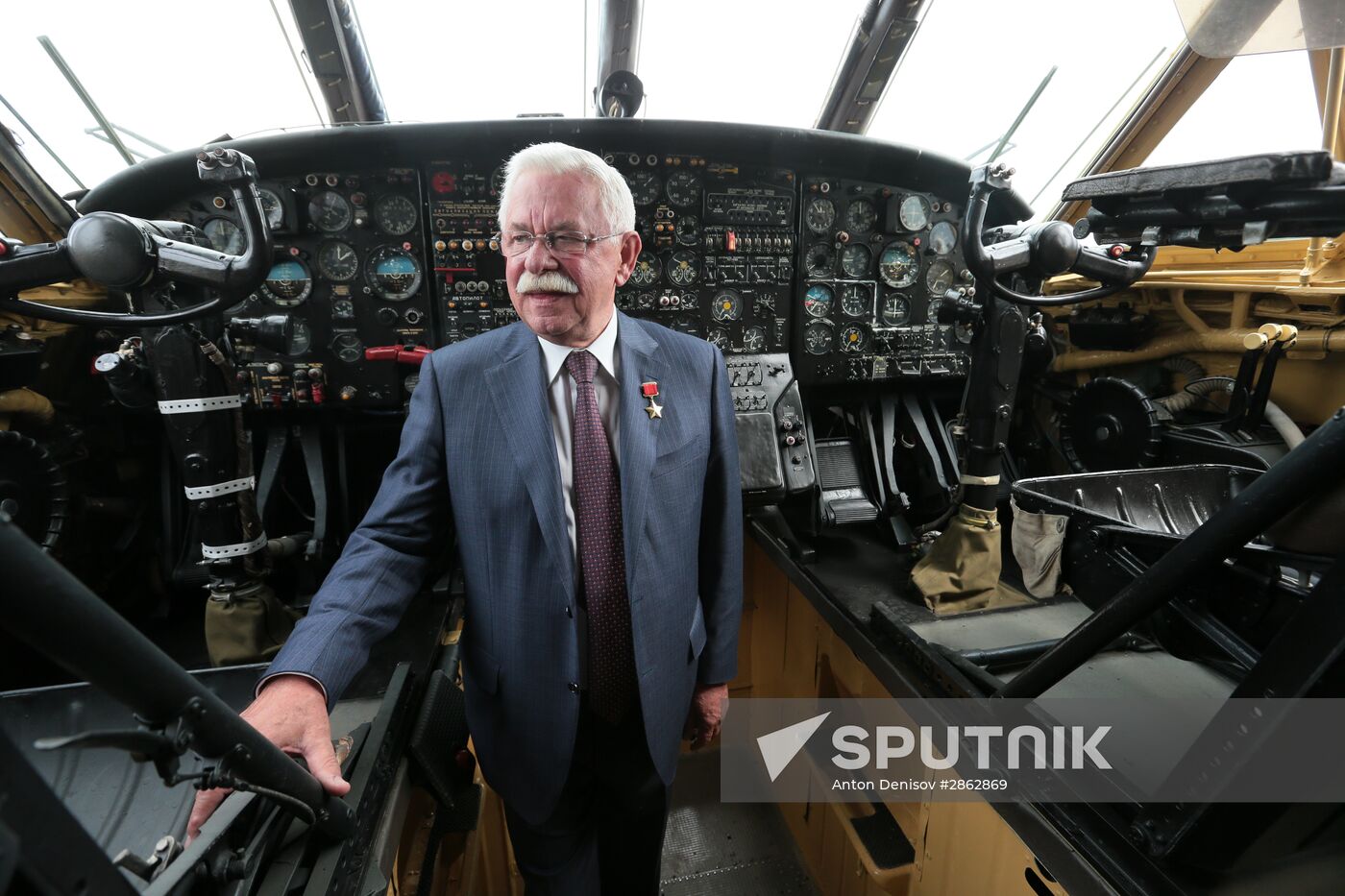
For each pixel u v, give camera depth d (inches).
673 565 45.2
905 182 98.8
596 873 52.4
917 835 60.2
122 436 83.0
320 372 84.0
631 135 86.4
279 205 79.6
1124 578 55.8
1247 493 31.6
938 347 103.3
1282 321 83.8
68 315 47.6
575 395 43.5
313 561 83.2
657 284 94.4
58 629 15.6
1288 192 33.9
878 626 67.4
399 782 45.0
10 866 11.3
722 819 89.4
